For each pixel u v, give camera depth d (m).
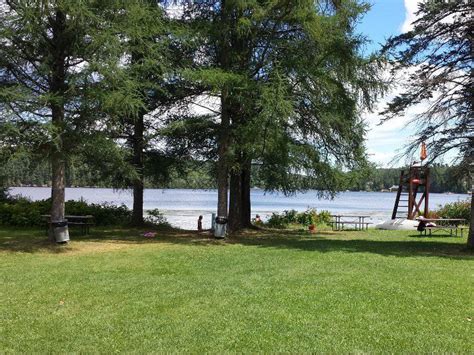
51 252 12.76
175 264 10.87
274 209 45.22
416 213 23.64
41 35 12.25
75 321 6.39
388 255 12.23
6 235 16.28
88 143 12.70
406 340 5.56
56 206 13.99
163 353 5.24
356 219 30.52
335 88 16.02
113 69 12.33
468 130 13.19
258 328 6.01
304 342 5.52
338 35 15.83
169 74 15.39
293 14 15.13
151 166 18.17
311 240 16.48
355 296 7.54
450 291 7.90
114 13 13.12
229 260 11.43
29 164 13.34
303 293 7.76
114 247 13.97
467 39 12.99
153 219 23.77
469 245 13.55
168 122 17.67
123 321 6.37
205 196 84.56
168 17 16.28
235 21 15.41
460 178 13.90
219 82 14.15
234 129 15.52
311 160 17.38
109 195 72.62
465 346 5.36
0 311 6.90
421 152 13.92
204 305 7.11
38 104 12.01
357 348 5.32
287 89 14.87
